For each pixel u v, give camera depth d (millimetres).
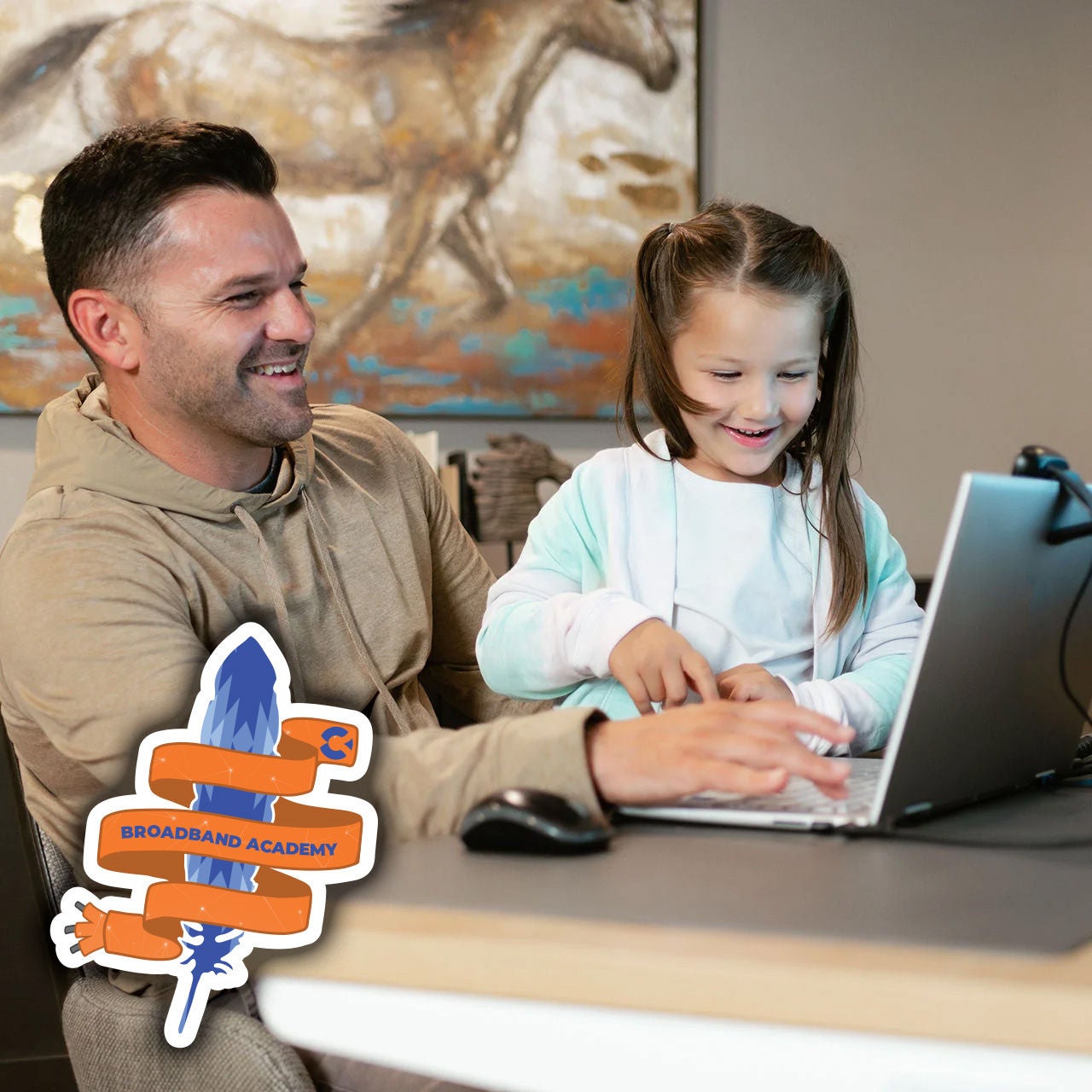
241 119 3043
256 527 1090
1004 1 3475
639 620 939
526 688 1035
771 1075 445
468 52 3146
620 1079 465
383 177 3129
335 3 3078
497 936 497
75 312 1062
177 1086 648
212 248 1015
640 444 1191
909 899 533
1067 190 3545
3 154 2932
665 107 3246
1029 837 656
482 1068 490
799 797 743
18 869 1205
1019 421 3576
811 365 1063
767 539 1118
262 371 1065
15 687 950
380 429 1314
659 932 493
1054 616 718
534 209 3201
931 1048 429
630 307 1192
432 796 707
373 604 1173
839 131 3412
